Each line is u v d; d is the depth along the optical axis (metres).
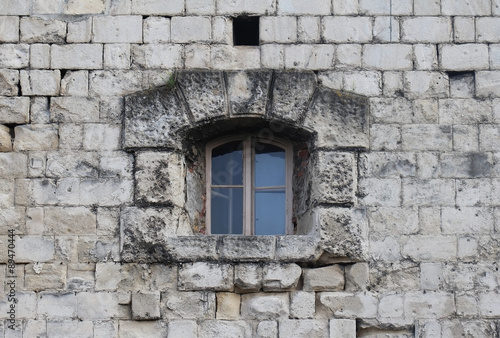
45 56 25.17
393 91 25.09
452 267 24.25
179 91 24.91
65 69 25.14
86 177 24.56
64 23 25.34
